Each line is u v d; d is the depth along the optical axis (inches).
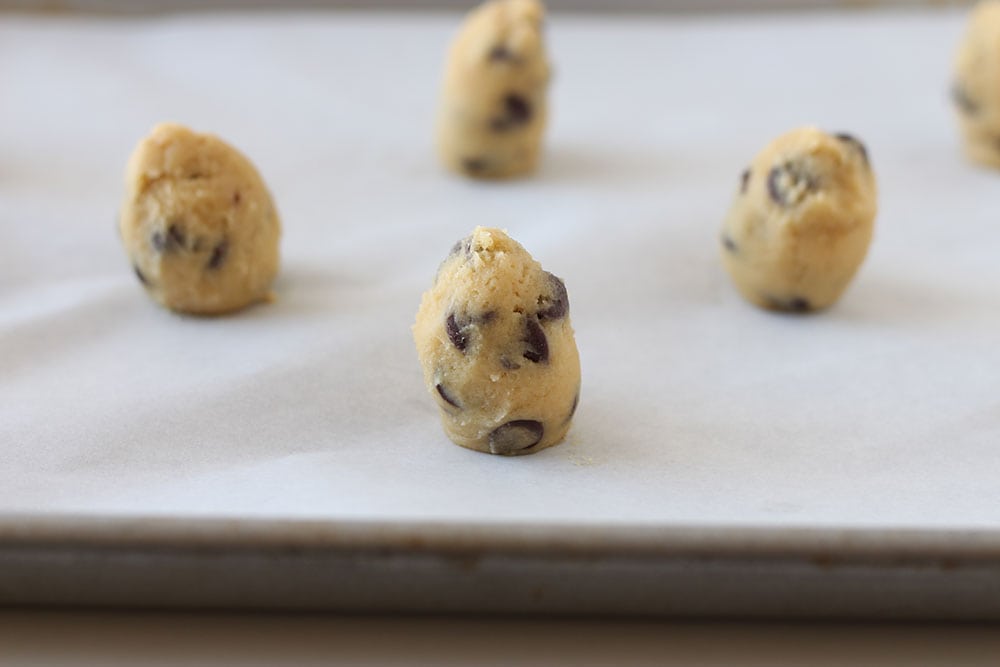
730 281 23.5
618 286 23.3
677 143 27.5
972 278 23.7
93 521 18.2
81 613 18.7
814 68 30.3
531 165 26.3
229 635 18.5
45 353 21.7
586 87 29.5
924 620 18.7
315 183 25.9
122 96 28.4
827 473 20.1
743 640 18.6
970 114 26.3
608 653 18.5
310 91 29.0
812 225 22.1
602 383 21.5
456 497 19.2
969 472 20.1
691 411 21.0
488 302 19.5
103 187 25.6
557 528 18.2
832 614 18.6
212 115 28.0
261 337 22.0
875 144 27.4
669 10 33.3
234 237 22.0
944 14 32.8
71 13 32.2
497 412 19.7
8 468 19.8
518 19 25.6
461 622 18.7
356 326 22.2
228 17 32.2
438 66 30.4
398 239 24.4
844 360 22.0
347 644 18.5
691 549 18.2
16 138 26.9
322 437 20.5
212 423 20.6
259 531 18.2
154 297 22.4
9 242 24.0
